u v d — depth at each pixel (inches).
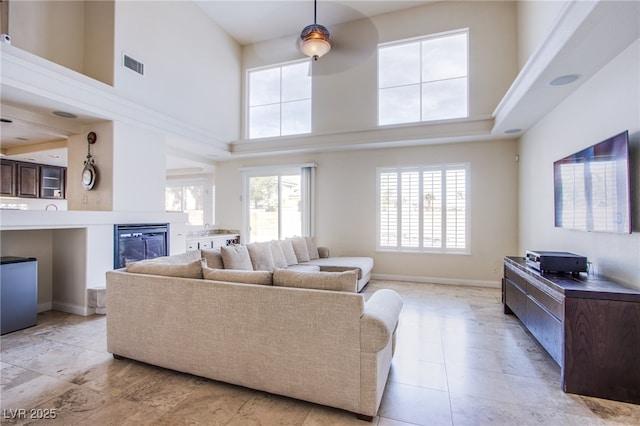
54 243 154.7
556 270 107.5
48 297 153.6
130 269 102.0
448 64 209.6
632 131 89.4
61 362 99.0
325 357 73.7
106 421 70.3
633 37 87.3
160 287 92.7
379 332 68.9
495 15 195.6
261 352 80.0
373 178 234.8
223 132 242.4
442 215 217.5
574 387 82.9
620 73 95.0
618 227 91.6
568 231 128.4
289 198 260.8
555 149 141.6
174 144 220.4
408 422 70.9
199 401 78.5
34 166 259.3
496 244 205.6
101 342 114.7
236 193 278.2
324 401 74.0
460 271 213.2
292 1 206.8
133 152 169.6
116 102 159.3
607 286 88.7
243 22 231.6
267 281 84.4
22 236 145.6
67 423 69.6
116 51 159.6
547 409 76.1
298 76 250.4
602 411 75.5
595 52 95.3
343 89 231.3
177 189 331.3
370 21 222.2
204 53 222.1
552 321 93.9
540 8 147.5
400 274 226.8
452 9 203.6
